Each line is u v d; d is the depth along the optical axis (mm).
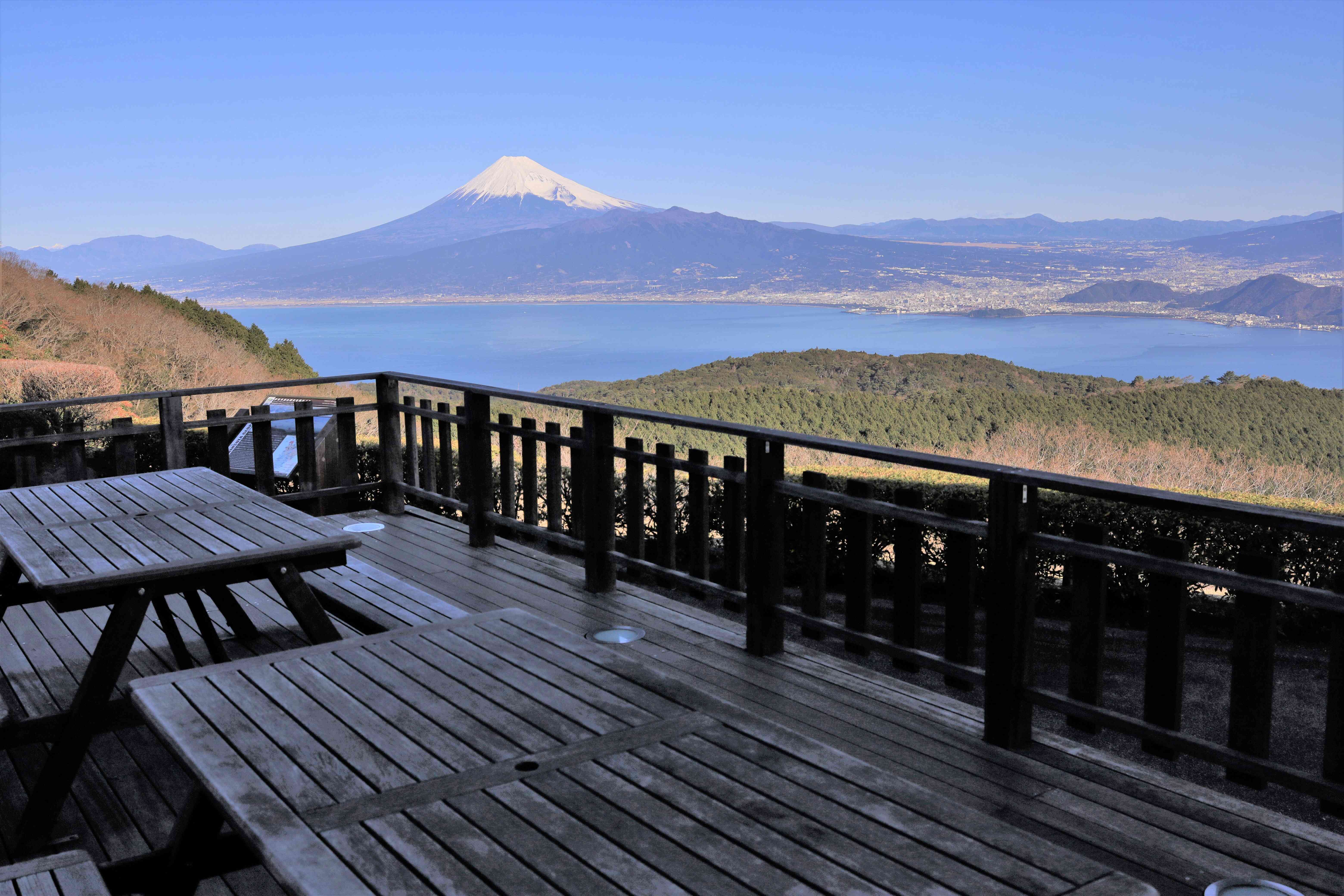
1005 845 1315
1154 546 2535
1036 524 2809
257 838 1332
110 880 1987
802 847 1310
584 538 4754
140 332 32562
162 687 1906
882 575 7020
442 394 45688
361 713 1773
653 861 1271
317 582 3572
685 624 4035
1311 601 2221
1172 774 3281
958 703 3191
